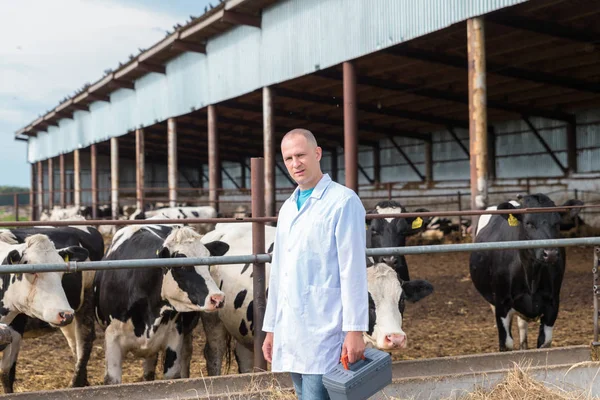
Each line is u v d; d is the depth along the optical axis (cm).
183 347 584
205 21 1778
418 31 1188
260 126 2748
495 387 411
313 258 276
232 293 561
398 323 402
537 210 500
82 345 600
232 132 3050
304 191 288
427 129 2748
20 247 504
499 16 1161
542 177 2198
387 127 2709
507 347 619
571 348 446
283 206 296
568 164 2166
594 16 1215
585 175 2097
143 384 378
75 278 576
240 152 3753
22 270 373
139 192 2492
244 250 587
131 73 2452
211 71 1973
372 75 1742
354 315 266
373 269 424
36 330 570
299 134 280
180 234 490
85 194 4166
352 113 1375
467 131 2600
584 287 1062
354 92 1382
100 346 734
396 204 617
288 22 1572
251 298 547
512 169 2417
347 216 272
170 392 382
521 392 402
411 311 915
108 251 579
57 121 3606
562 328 778
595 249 463
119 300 510
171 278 487
